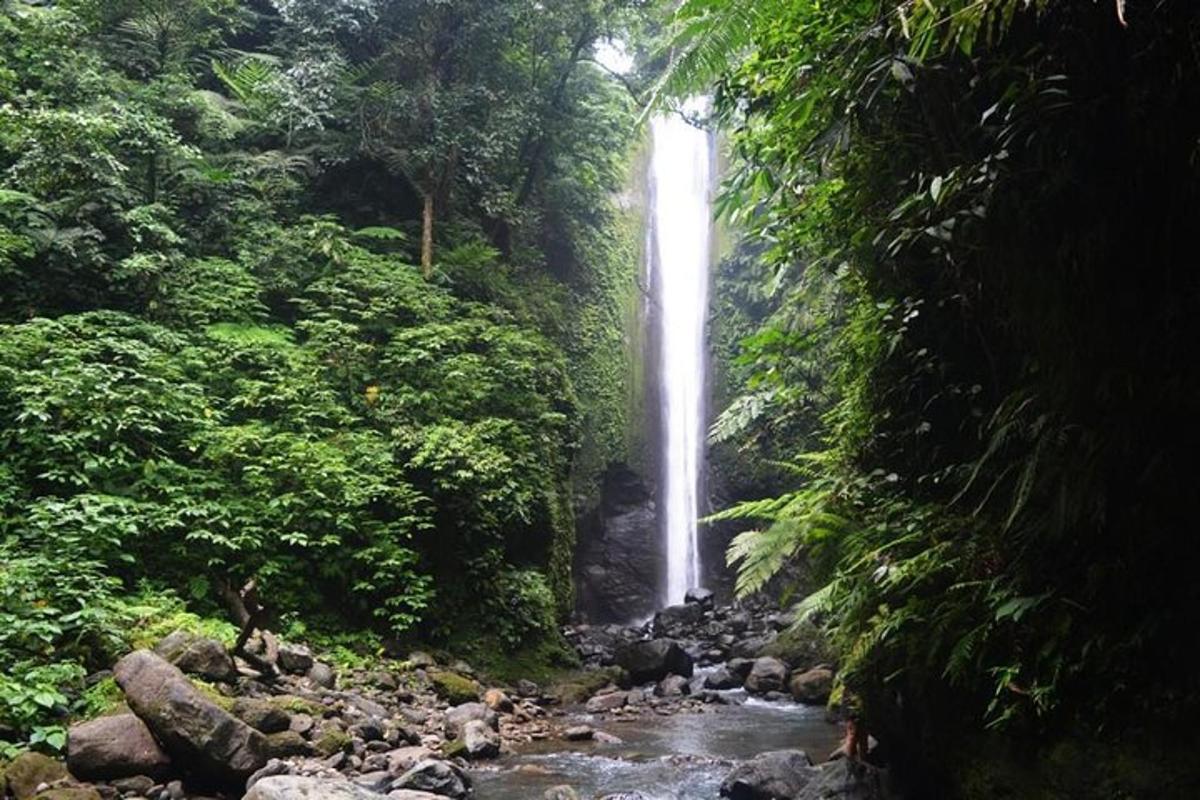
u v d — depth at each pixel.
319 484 8.52
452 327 10.57
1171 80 2.51
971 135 3.34
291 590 8.30
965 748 3.37
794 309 5.78
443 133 11.88
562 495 12.02
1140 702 2.70
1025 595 3.05
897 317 4.00
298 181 11.62
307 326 9.87
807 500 4.41
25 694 5.26
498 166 13.41
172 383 8.65
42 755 5.00
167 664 5.60
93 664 6.03
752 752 7.02
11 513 7.16
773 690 9.78
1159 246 2.65
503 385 10.92
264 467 8.45
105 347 8.52
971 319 3.63
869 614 3.76
